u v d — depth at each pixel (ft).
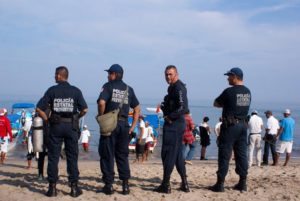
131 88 22.36
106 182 21.70
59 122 20.92
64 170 31.73
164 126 22.41
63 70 21.47
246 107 22.94
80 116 21.85
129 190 22.06
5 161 48.19
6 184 24.30
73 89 21.48
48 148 21.21
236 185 23.93
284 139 44.83
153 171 31.58
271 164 48.06
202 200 21.15
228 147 22.90
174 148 22.17
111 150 21.52
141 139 52.29
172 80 22.25
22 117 85.56
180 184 25.49
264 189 23.70
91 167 37.32
